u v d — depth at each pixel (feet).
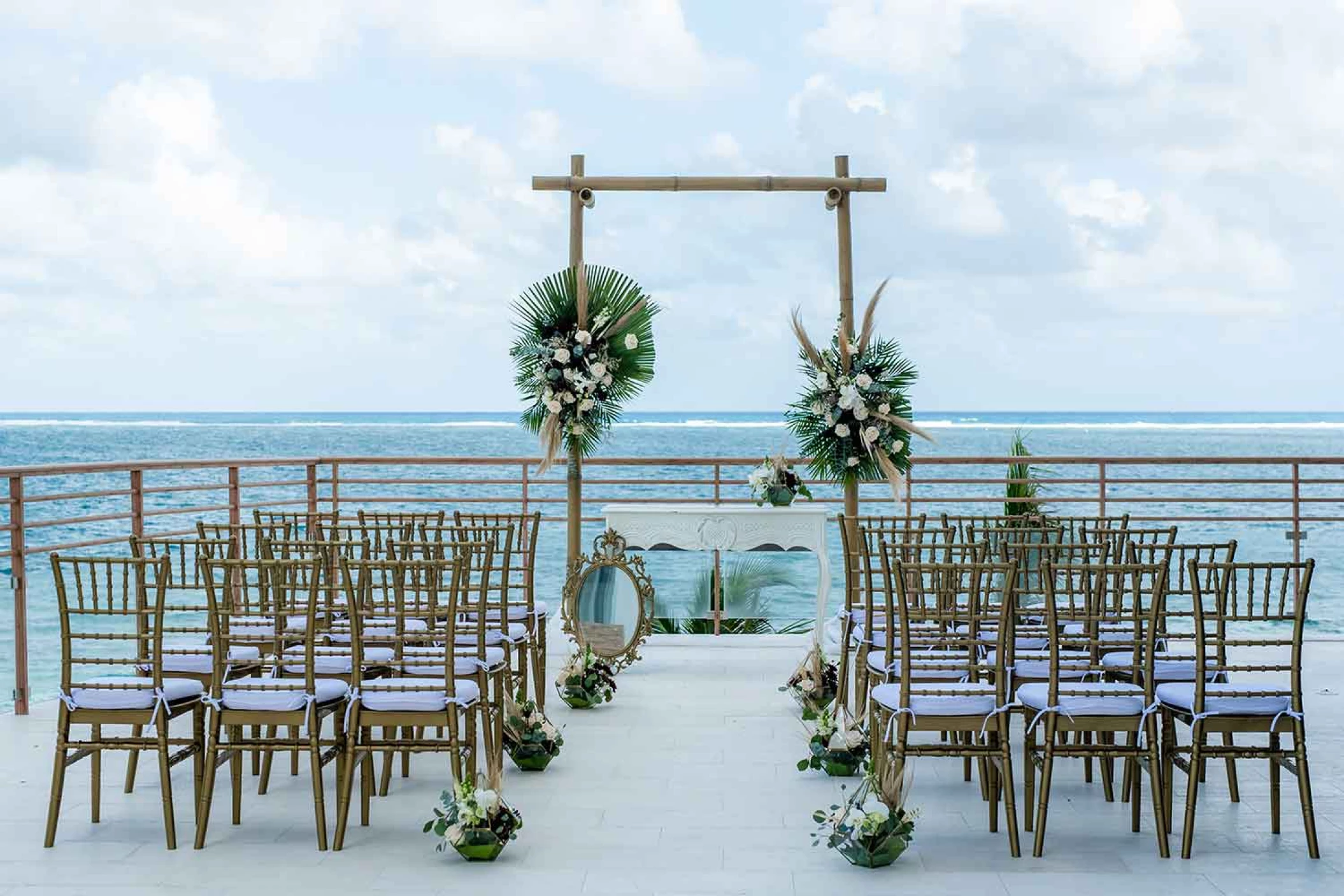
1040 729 18.16
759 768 15.93
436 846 12.71
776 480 22.13
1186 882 11.69
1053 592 12.58
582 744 17.20
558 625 26.27
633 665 23.22
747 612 27.40
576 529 23.12
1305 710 19.10
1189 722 13.37
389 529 16.80
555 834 13.16
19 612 18.70
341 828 12.68
